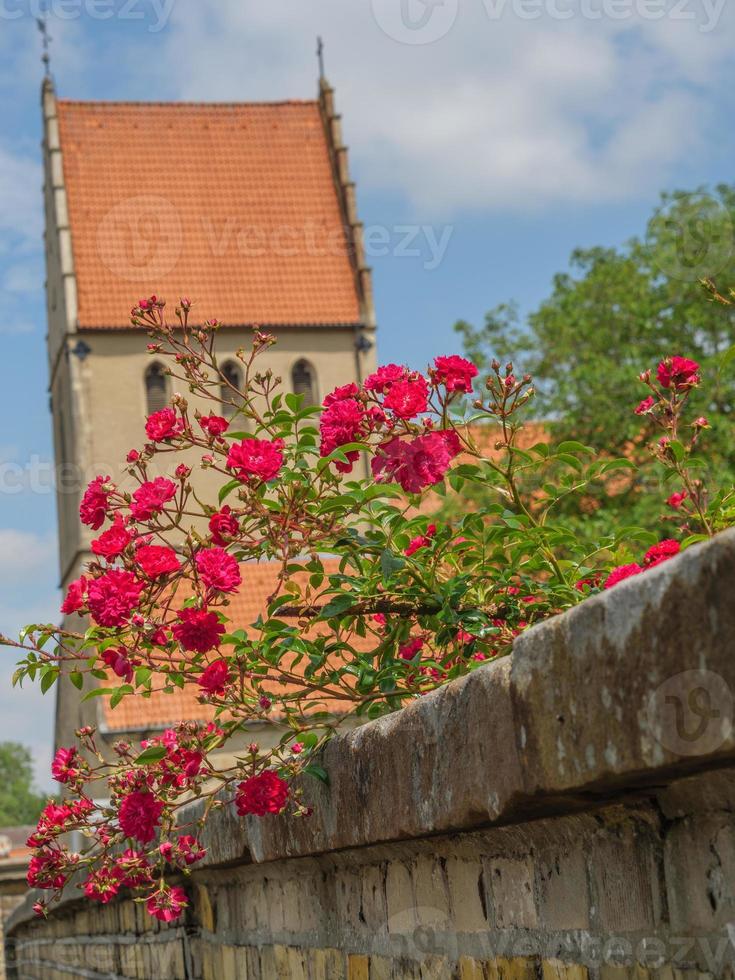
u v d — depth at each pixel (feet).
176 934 18.94
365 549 12.71
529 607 12.86
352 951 12.00
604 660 6.69
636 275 91.97
